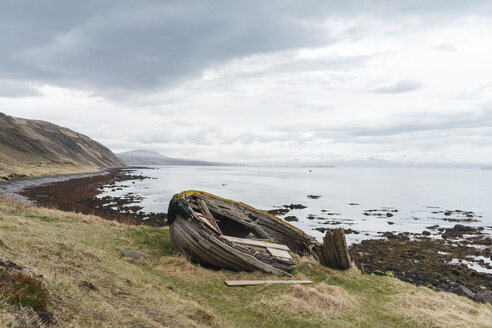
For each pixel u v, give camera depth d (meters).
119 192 58.34
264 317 7.64
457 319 8.27
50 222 15.09
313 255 15.62
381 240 28.00
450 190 89.00
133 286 6.96
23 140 110.44
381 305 9.23
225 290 9.40
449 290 15.47
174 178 113.94
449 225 36.75
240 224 16.80
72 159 151.12
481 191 86.38
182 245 12.23
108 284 6.32
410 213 44.53
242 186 84.69
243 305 8.35
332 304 8.60
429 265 20.98
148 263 10.86
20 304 3.70
